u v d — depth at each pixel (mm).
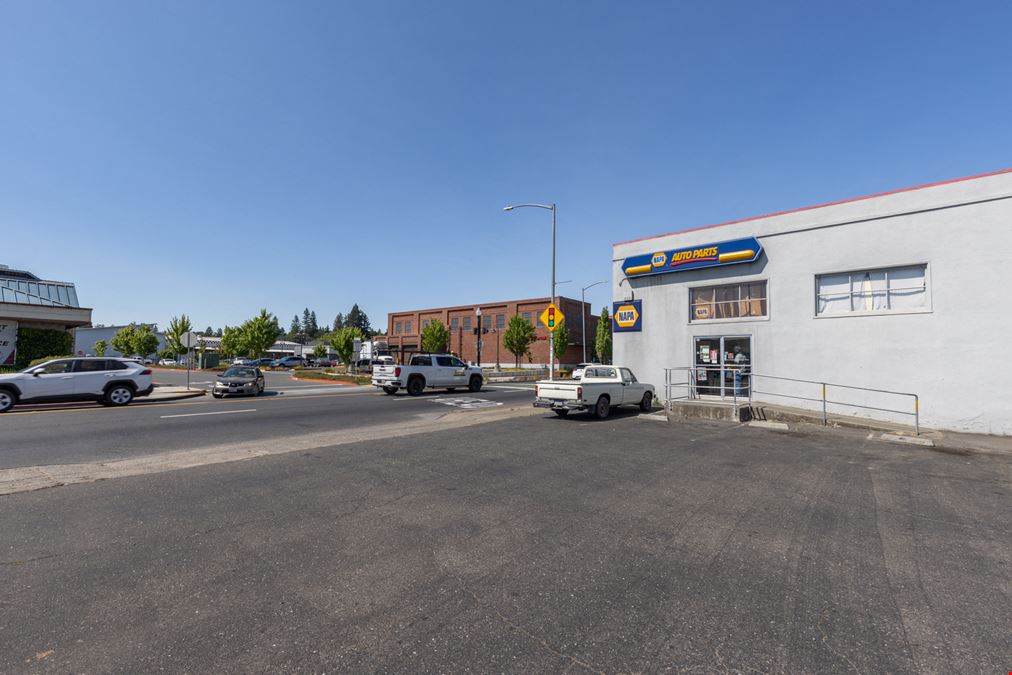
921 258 13781
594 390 14133
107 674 2668
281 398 20703
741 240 16766
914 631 3236
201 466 7781
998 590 3854
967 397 12922
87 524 5055
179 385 28922
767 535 5012
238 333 66188
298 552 4395
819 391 15273
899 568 4254
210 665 2768
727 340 17406
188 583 3770
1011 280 12500
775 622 3326
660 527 5203
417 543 4648
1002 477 7785
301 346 114938
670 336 18703
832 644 3072
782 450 9789
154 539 4664
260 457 8500
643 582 3904
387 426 12672
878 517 5660
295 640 3023
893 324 14125
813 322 15516
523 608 3461
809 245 15734
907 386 13820
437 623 3250
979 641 3119
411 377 22578
